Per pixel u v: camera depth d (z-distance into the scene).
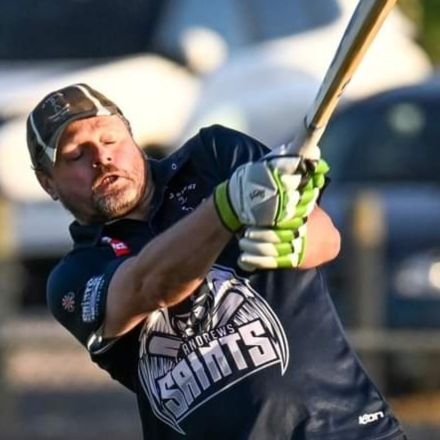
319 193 16.75
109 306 17.44
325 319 18.05
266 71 46.69
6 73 47.00
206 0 48.62
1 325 35.44
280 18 48.72
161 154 45.78
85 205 18.06
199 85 46.75
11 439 34.19
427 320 34.03
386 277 34.12
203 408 17.72
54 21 48.53
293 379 17.70
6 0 49.12
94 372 36.69
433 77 40.59
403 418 32.91
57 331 35.38
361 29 14.77
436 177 36.59
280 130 45.84
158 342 17.88
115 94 46.09
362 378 18.02
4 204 36.34
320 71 47.12
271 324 17.77
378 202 34.47
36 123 18.08
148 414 18.19
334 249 17.94
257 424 17.56
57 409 35.06
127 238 18.11
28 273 43.69
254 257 15.56
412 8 60.12
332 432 17.66
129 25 48.28
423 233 34.53
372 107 37.97
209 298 17.77
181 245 16.11
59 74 46.62
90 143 17.84
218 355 17.69
